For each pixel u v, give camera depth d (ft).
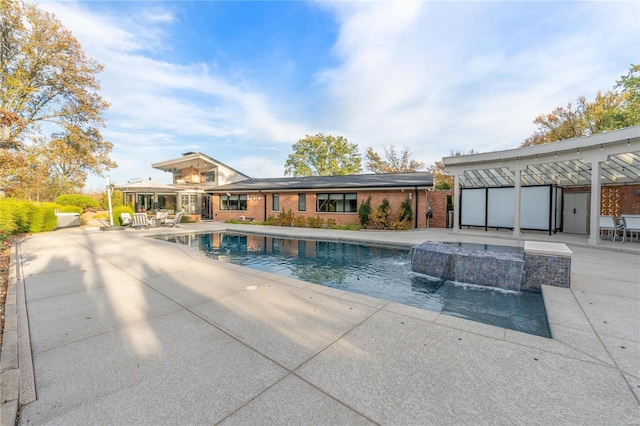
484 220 48.11
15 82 53.72
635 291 15.34
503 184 47.98
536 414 6.19
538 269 17.31
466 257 19.75
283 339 9.87
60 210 65.87
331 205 59.82
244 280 17.70
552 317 11.69
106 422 6.09
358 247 35.86
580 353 8.80
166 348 9.30
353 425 5.90
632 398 6.70
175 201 86.43
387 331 10.44
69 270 20.39
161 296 14.74
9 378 7.61
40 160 55.72
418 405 6.50
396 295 17.54
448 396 6.81
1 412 6.29
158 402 6.69
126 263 22.56
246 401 6.69
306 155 115.03
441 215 56.70
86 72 62.03
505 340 9.68
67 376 7.76
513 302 15.85
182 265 21.89
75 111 62.95
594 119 74.02
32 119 59.06
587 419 6.04
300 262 27.78
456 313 14.40
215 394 6.95
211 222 70.54
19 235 39.68
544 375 7.64
